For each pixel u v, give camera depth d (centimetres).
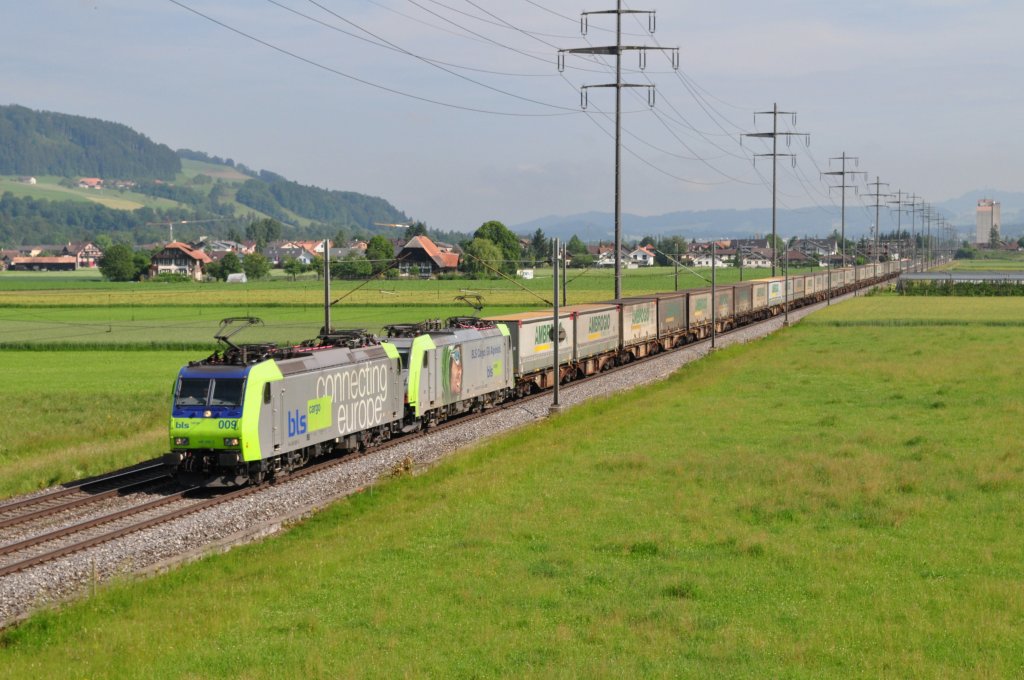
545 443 3684
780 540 2348
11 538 2527
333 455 3666
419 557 2244
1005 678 1550
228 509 2769
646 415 4316
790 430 3916
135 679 1573
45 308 13875
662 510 2650
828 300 12975
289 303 13862
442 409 4328
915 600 1927
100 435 4225
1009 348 7331
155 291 17962
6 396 5409
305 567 2156
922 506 2631
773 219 11738
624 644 1702
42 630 1823
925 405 4534
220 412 2953
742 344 7781
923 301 14200
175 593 2017
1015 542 2319
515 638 1741
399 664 1623
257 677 1565
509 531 2445
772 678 1566
